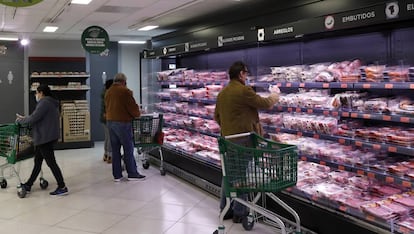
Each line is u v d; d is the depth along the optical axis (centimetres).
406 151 326
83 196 559
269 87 479
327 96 419
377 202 330
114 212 484
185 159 627
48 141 553
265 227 420
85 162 822
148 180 648
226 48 595
